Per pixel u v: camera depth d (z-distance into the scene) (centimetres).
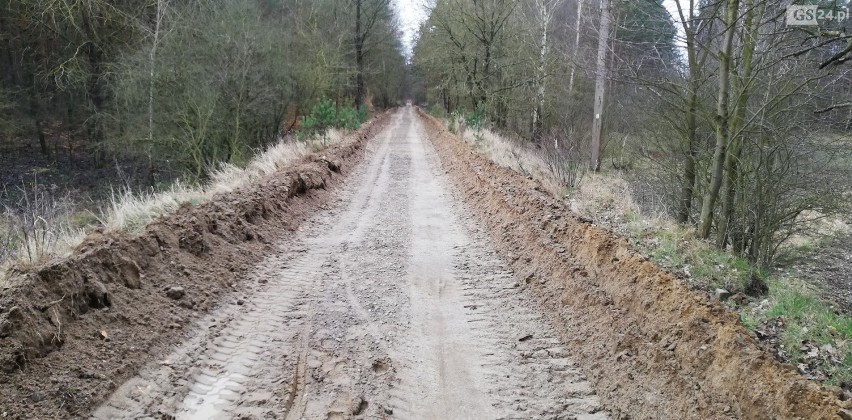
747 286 578
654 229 763
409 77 7794
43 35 2136
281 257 733
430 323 539
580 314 520
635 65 1050
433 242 826
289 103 2550
